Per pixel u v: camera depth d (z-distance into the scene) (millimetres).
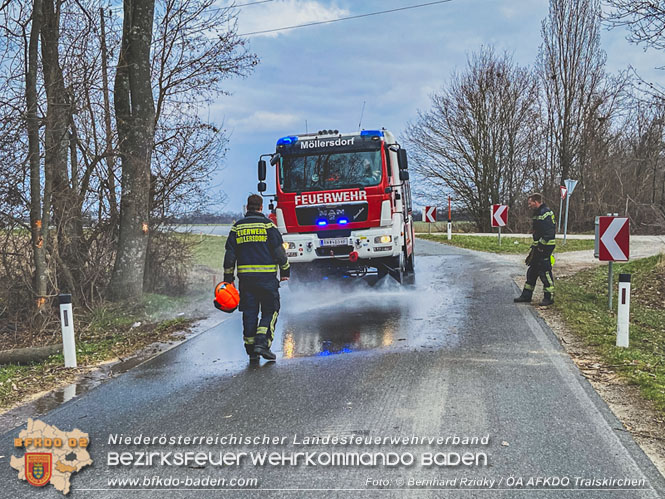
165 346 8289
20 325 9938
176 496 3742
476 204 38531
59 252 10609
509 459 4074
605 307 10031
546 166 37688
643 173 33094
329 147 11219
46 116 9766
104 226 11250
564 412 4930
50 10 9914
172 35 12102
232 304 6996
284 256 7207
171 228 12336
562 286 12039
